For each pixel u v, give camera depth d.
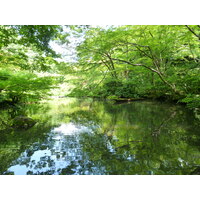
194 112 6.68
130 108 8.73
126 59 9.80
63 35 6.61
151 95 12.56
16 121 5.46
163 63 10.84
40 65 5.25
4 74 5.84
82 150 3.37
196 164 2.62
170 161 2.74
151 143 3.55
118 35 6.82
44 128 5.14
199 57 10.23
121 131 4.54
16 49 5.30
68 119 6.45
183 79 7.64
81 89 7.72
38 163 2.86
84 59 8.12
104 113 7.54
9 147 3.60
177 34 7.55
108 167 2.66
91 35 7.68
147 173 2.46
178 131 4.29
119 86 13.59
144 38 8.04
